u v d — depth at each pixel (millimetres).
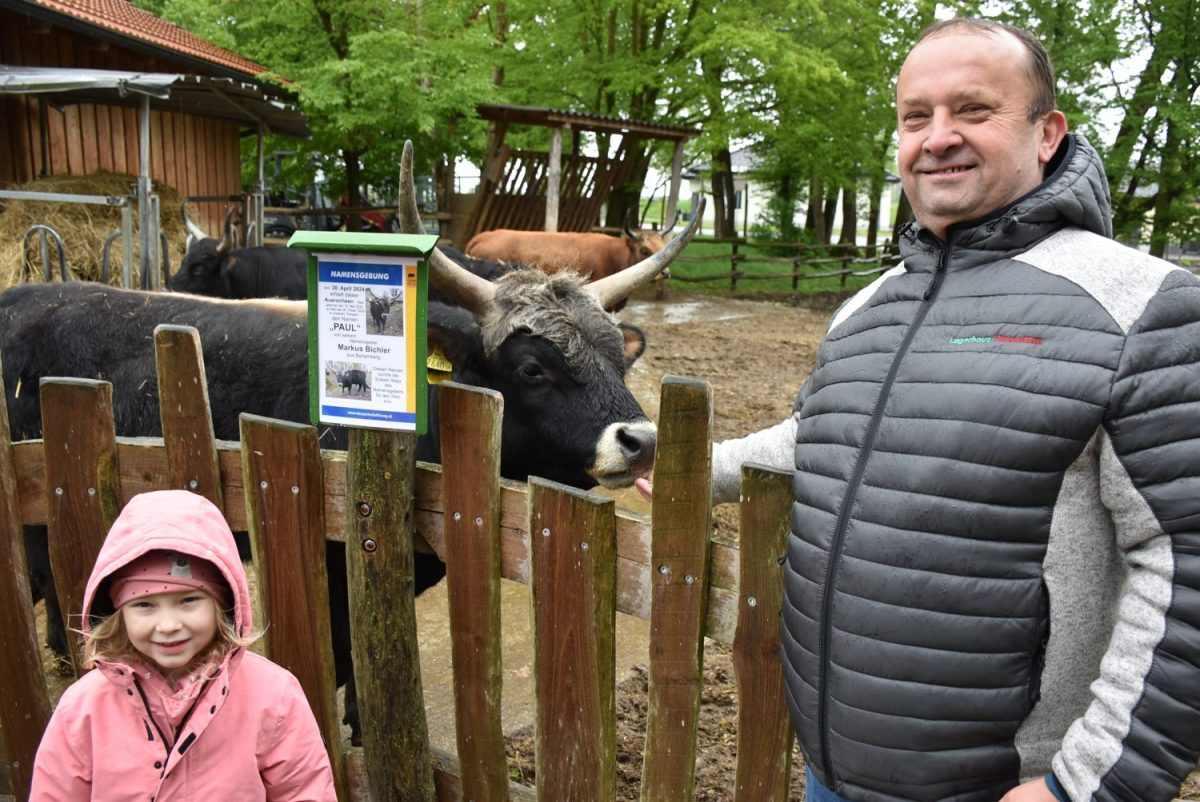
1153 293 1516
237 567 1964
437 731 3562
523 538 2311
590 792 2297
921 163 1748
